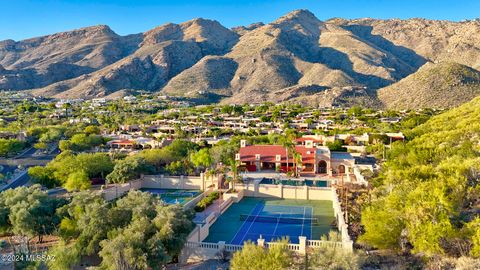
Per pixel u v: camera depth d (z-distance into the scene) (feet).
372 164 304.71
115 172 263.70
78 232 149.69
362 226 155.63
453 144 262.88
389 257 129.39
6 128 518.78
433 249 120.26
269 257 114.83
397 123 520.42
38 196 168.04
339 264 116.16
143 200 154.10
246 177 289.33
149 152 317.01
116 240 122.42
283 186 244.83
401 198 142.10
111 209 146.61
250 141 395.96
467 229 122.52
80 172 240.73
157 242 126.00
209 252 144.25
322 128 520.83
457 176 158.30
